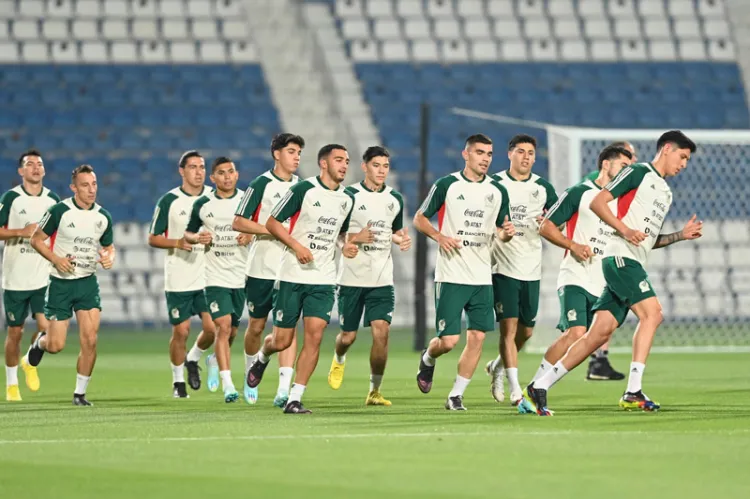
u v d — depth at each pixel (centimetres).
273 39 12344
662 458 2467
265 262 4144
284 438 2836
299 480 2172
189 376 4566
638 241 3425
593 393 4456
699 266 10538
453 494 2017
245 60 12038
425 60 12269
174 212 4472
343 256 3878
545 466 2348
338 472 2270
